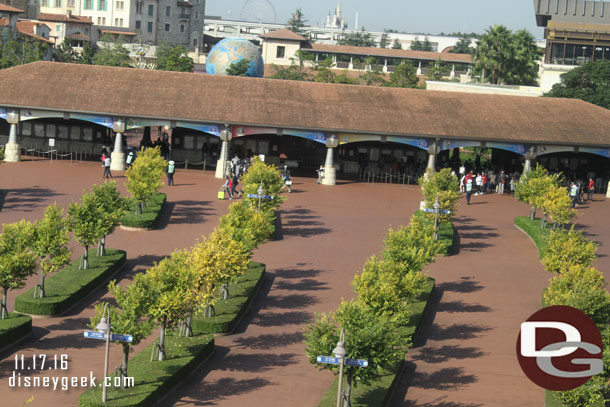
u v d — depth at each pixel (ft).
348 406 98.89
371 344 98.37
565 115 265.75
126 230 180.24
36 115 246.68
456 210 213.05
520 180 228.63
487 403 106.93
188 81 264.31
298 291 147.23
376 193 239.71
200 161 267.39
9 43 418.72
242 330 128.57
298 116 249.34
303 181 251.19
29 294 130.52
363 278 120.26
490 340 129.18
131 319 104.63
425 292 143.74
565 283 128.77
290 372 113.19
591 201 246.47
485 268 168.04
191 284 112.27
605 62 340.59
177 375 106.32
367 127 246.88
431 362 120.16
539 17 439.63
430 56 609.01
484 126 253.44
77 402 100.17
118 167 246.27
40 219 180.45
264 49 604.08
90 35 581.53
